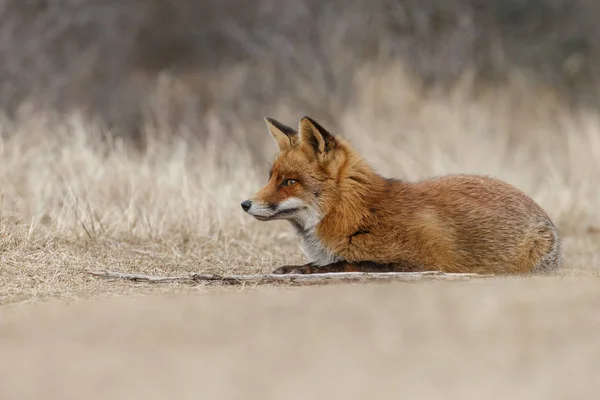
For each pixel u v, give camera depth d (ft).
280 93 90.79
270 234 45.39
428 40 95.14
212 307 27.14
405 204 35.14
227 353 21.31
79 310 26.89
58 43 94.99
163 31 105.50
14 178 50.19
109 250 39.01
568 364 20.25
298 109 86.89
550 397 17.83
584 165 68.18
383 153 67.26
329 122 83.41
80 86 90.43
